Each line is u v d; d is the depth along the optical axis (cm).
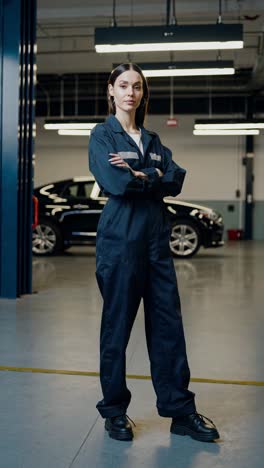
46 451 204
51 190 994
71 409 247
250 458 199
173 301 216
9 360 326
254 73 1198
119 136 214
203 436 213
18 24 536
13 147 541
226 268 814
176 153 1518
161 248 215
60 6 933
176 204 961
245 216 1498
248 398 265
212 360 332
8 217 545
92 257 983
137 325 431
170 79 1317
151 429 226
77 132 1277
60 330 408
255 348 361
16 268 546
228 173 1505
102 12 928
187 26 665
